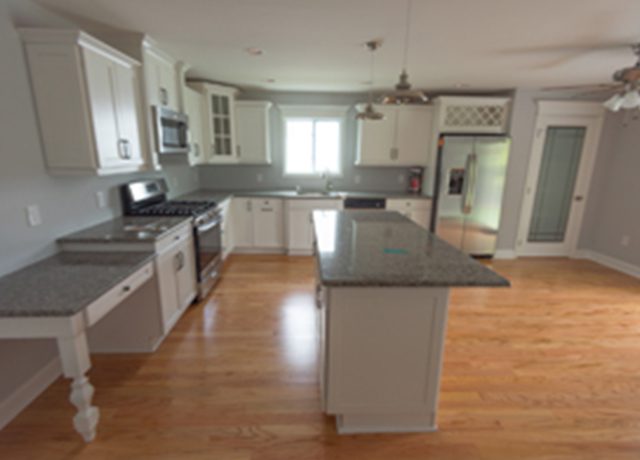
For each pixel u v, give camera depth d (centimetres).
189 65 333
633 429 180
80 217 234
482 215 460
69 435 169
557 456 163
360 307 159
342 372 167
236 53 293
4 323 137
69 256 207
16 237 181
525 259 479
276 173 510
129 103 240
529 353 248
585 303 335
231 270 411
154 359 233
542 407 195
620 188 437
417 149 482
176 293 266
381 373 169
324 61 317
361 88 450
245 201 459
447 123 450
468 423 183
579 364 235
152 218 277
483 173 446
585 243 485
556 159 457
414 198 467
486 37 247
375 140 479
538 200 471
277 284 369
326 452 164
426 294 159
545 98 435
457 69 339
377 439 172
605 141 449
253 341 257
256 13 209
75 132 196
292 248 470
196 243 302
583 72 343
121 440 167
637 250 416
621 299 345
